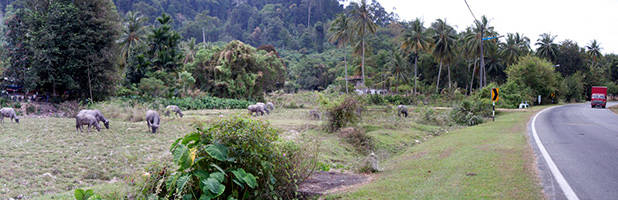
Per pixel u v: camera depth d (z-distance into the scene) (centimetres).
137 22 4331
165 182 508
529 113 2595
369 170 771
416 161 839
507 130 1412
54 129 1478
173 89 3941
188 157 486
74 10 2869
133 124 1794
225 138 532
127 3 13588
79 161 902
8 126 1555
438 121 2091
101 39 3023
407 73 7375
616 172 621
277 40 15075
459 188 523
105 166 864
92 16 2967
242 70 4756
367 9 5238
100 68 2981
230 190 534
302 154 629
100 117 1521
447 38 5656
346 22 5616
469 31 5928
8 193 630
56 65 2891
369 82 6931
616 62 8081
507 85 4119
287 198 569
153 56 4584
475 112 2227
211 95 4631
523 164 675
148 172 526
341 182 655
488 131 1412
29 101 2750
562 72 6962
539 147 912
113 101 2927
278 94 4638
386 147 1237
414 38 5572
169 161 766
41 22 2844
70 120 1944
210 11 17862
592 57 8131
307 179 666
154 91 3666
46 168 820
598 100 3881
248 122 552
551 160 723
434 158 848
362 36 5428
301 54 12794
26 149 1016
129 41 4284
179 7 15988
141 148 1107
